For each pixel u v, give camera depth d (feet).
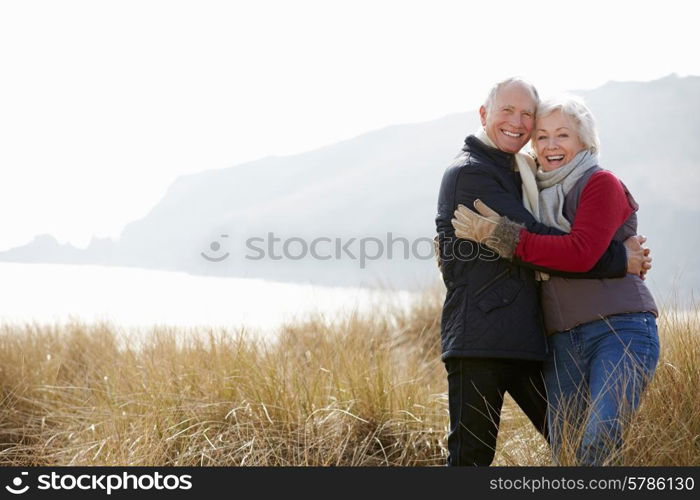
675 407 17.85
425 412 22.43
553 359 16.97
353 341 27.66
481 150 17.24
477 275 16.63
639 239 16.88
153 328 30.30
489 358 16.48
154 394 22.52
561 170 16.83
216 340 25.58
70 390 26.81
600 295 16.42
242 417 21.59
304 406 21.84
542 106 17.20
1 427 24.35
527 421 20.65
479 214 16.56
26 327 33.09
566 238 16.02
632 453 16.22
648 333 16.37
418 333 34.58
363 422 21.95
